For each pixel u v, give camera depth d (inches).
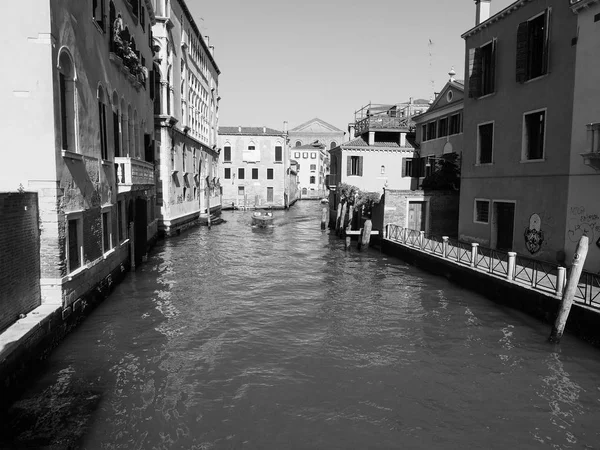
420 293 566.6
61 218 370.6
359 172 1223.5
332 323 457.4
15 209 320.8
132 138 662.5
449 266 621.9
